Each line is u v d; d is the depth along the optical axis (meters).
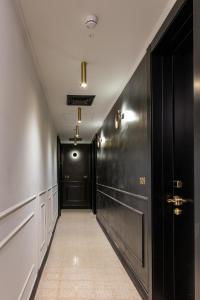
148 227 2.45
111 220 4.77
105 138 5.92
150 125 2.39
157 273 2.31
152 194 2.35
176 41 2.18
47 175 4.39
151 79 2.38
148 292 2.41
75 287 2.88
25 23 2.15
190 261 2.11
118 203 4.09
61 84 3.66
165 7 1.98
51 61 2.91
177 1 1.79
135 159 3.04
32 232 2.63
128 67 3.11
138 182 2.89
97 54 2.77
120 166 4.00
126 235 3.46
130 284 2.97
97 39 2.45
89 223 6.93
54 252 4.22
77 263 3.68
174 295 2.30
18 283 1.96
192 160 2.07
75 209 9.99
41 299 2.60
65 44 2.53
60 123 6.55
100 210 6.69
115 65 3.04
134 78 3.12
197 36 1.46
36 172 2.97
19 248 1.99
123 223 3.68
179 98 2.30
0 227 1.47
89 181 10.27
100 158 6.92
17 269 1.92
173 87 2.38
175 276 2.31
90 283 2.99
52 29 2.26
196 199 1.46
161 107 2.38
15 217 1.85
